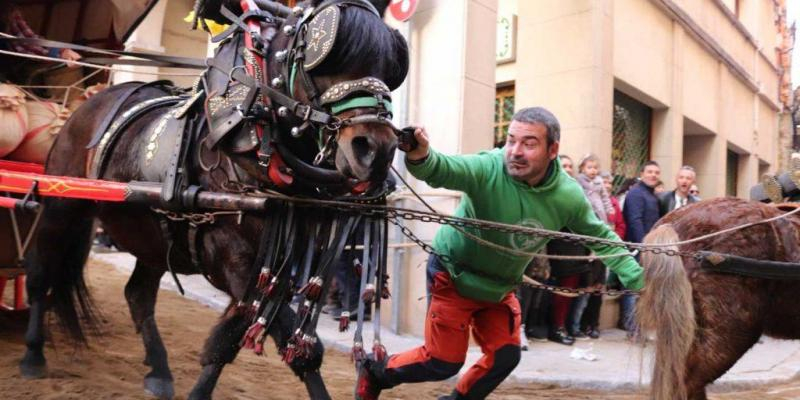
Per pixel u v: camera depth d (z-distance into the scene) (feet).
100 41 17.30
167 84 13.64
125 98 12.50
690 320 10.37
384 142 7.43
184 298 24.45
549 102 27.81
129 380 13.56
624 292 11.12
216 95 9.07
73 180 10.78
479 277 10.41
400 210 8.98
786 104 60.18
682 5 37.19
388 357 11.03
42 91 16.53
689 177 22.20
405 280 20.33
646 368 11.39
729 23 45.62
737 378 18.29
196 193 9.31
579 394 16.17
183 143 9.80
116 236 12.14
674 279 10.39
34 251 13.11
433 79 20.49
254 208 8.55
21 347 14.96
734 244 10.97
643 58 32.73
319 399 9.40
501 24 31.24
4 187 11.55
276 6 9.83
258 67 8.88
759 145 53.83
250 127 8.57
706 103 41.39
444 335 10.54
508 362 10.67
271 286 8.54
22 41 12.86
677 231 11.50
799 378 19.76
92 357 14.84
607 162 27.17
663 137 35.42
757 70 51.83
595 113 26.50
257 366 16.11
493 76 20.88
